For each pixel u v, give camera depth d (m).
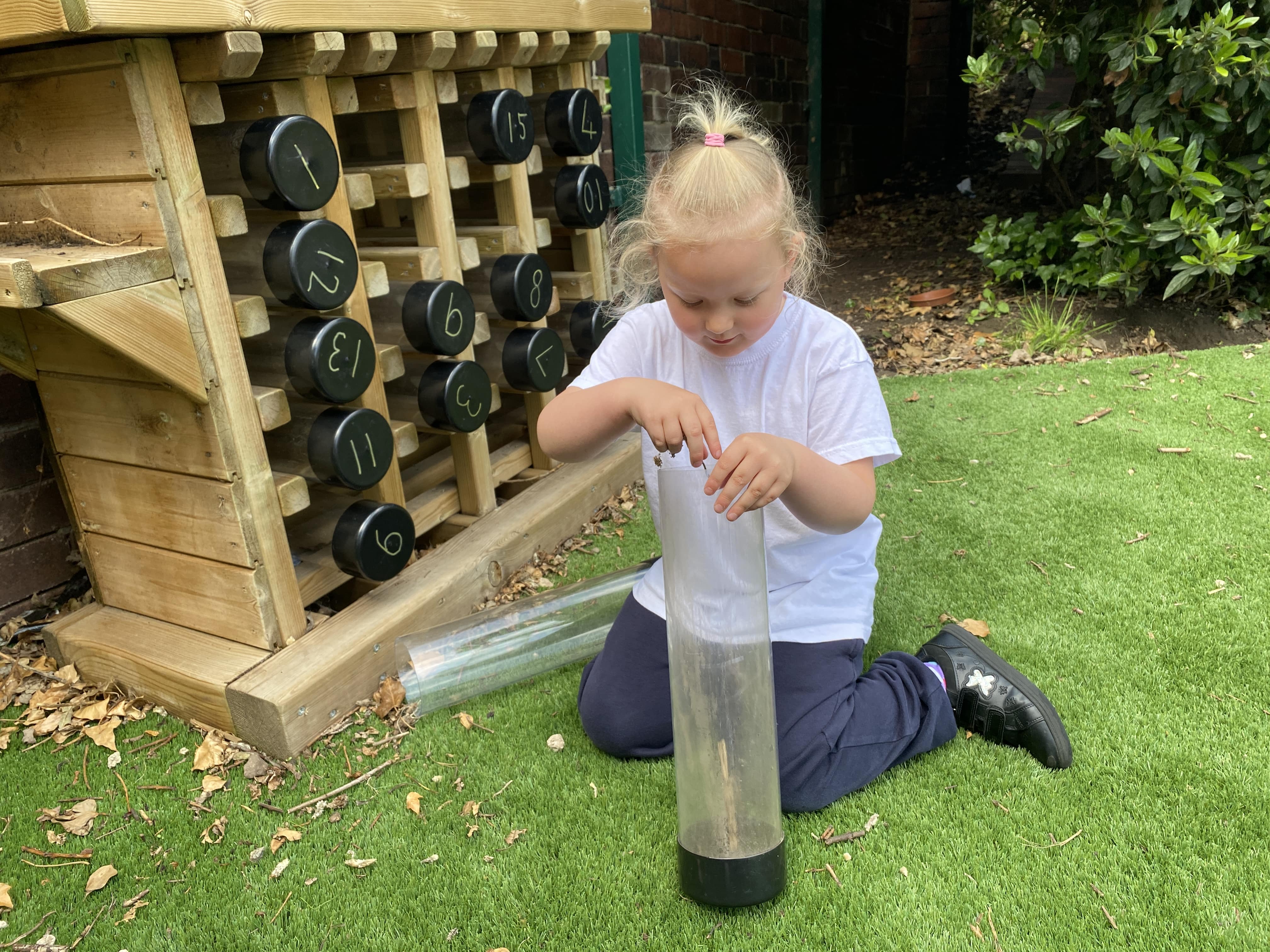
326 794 1.48
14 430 1.97
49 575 2.09
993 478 2.41
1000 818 1.31
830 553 1.49
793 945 1.14
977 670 1.49
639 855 1.31
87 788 1.54
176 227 1.40
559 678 1.76
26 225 1.51
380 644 1.73
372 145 2.22
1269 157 3.17
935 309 3.94
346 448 1.65
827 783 1.34
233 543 1.60
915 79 7.15
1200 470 2.35
